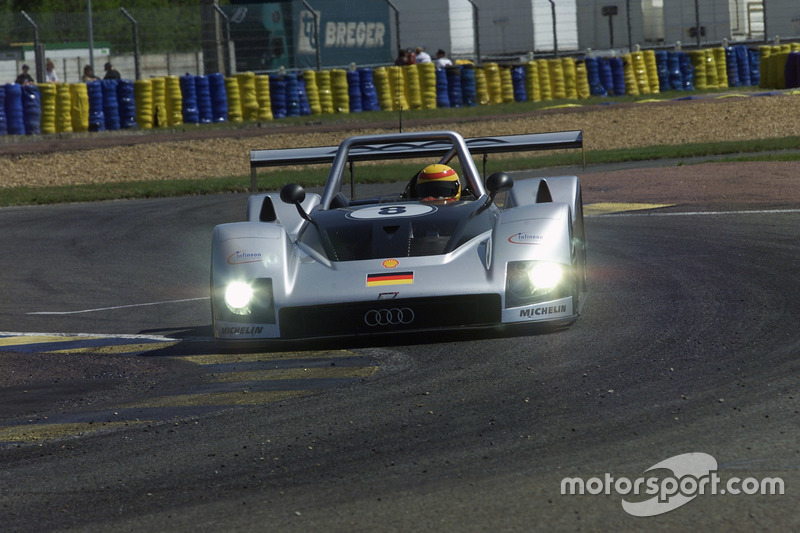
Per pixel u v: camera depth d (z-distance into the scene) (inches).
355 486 509.4
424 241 872.3
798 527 428.5
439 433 587.2
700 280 1051.9
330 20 5123.0
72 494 529.0
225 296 836.6
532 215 856.9
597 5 5575.8
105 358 877.8
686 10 5625.0
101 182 2780.5
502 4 5231.3
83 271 1434.5
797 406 589.3
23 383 804.6
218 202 2183.8
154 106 4101.9
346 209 976.3
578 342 796.0
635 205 1796.3
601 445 545.0
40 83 4298.7
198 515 486.0
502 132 3361.2
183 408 688.4
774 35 5880.9
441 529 446.3
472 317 812.0
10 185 2738.7
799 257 1146.0
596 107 3964.1
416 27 5191.9
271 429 620.1
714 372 679.1
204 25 4753.9
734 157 2427.4
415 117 3986.2
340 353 824.9
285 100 4291.3
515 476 506.9
